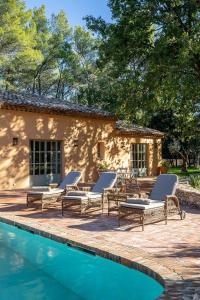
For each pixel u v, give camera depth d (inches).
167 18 700.7
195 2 687.7
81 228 331.9
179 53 647.8
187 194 473.7
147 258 234.5
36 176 740.7
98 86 1409.9
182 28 712.4
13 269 252.7
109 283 225.0
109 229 327.6
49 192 442.0
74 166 808.3
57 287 218.5
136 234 307.9
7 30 1114.1
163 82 733.3
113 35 763.4
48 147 767.7
